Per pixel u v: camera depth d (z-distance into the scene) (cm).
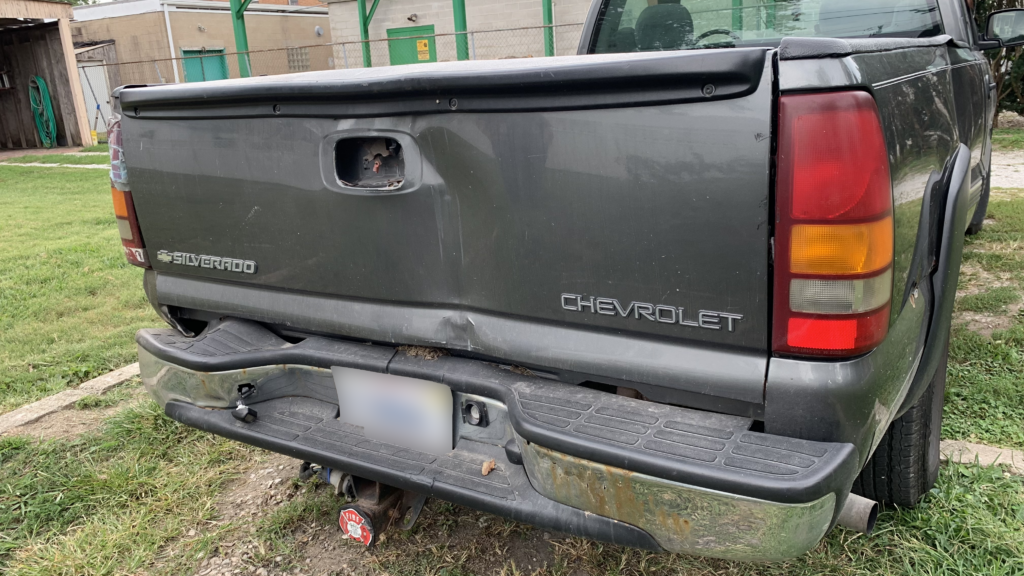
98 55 2336
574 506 178
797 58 149
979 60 379
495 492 192
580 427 174
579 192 174
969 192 270
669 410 179
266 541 261
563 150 173
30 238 800
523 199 182
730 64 148
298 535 264
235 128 220
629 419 176
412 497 237
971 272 507
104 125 2294
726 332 167
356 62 1716
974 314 429
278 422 233
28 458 319
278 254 228
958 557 228
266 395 242
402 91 184
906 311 185
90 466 311
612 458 164
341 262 217
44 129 2016
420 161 193
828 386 158
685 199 162
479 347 201
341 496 282
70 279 611
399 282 209
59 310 529
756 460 157
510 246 188
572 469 172
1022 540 232
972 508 247
